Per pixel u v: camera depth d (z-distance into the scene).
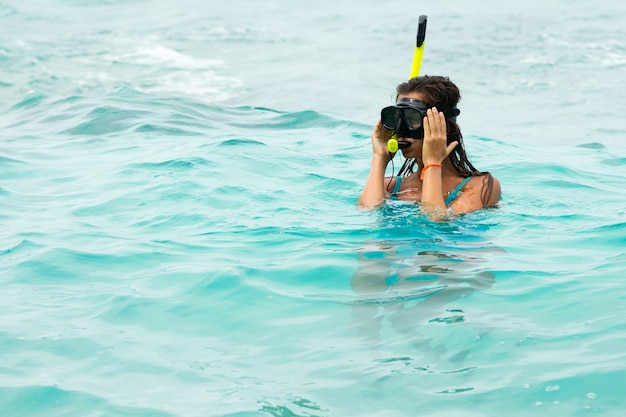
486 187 7.35
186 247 6.70
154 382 4.39
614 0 30.95
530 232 6.91
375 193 7.36
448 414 3.93
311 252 6.37
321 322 5.09
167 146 11.32
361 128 13.72
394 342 4.73
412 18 28.97
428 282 5.66
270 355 4.67
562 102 19.48
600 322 4.91
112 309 5.43
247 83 21.73
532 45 24.84
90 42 26.66
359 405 4.05
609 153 11.82
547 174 9.63
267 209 7.75
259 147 10.66
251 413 4.00
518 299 5.33
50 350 4.80
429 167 6.97
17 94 20.59
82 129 13.35
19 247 6.84
